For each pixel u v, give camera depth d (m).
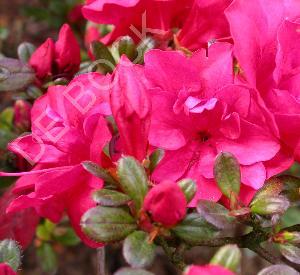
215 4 0.24
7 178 0.30
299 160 0.22
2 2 0.62
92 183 0.22
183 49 0.25
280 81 0.22
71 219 0.23
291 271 0.20
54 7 0.45
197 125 0.22
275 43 0.22
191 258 0.52
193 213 0.21
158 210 0.20
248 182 0.22
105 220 0.20
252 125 0.22
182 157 0.22
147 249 0.20
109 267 0.47
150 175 0.22
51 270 0.40
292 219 0.44
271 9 0.22
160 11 0.25
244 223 0.22
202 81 0.22
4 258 0.23
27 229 0.28
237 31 0.21
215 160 0.21
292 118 0.21
